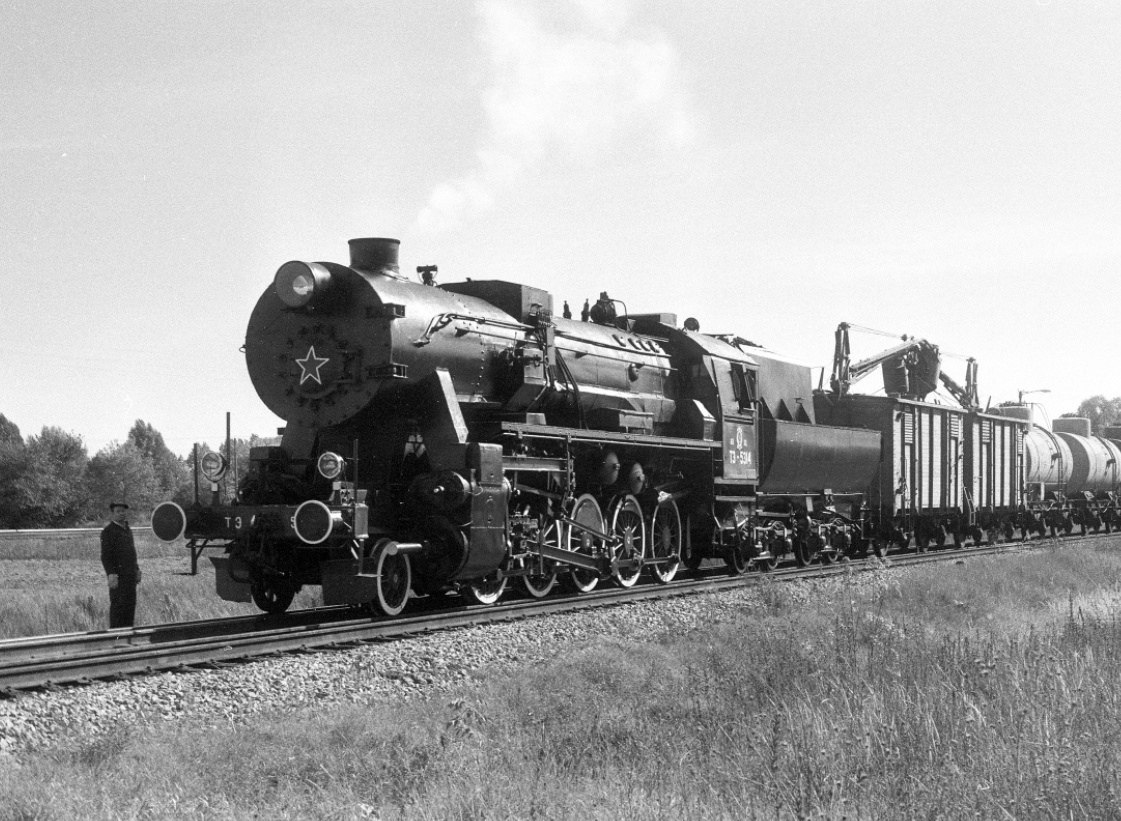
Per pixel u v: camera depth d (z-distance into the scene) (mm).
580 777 7281
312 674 10445
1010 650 10062
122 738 7859
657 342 20719
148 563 29719
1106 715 7918
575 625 13891
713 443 20047
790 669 10133
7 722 8188
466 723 8445
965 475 33125
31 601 18312
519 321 16438
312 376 14031
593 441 16844
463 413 15039
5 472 69562
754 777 7059
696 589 18156
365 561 13414
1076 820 6219
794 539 23609
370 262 14555
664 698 9625
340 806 6594
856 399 28000
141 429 116562
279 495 13734
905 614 14883
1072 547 30172
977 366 34844
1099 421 126438
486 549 14180
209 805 6598
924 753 7184
